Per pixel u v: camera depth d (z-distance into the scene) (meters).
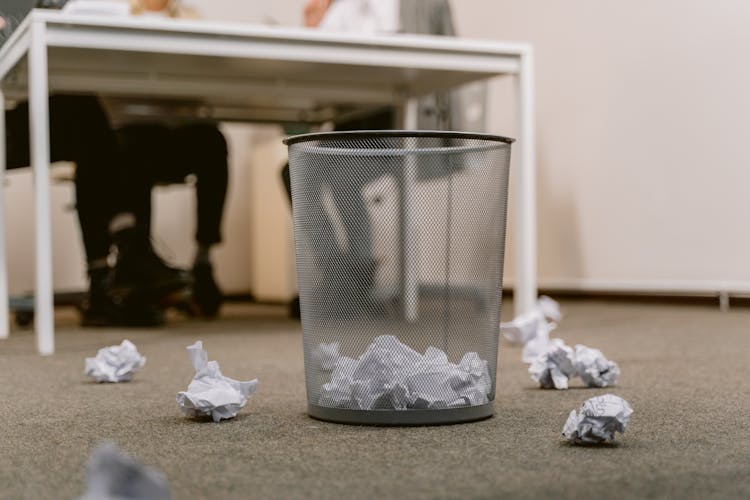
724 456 1.58
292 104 4.62
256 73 3.74
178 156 4.42
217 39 2.92
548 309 3.35
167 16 3.71
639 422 1.80
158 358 2.69
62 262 5.66
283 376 2.35
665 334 3.15
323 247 1.80
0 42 3.51
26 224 5.58
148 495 1.24
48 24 2.79
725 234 4.11
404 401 1.79
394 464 1.56
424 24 3.99
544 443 1.66
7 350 2.94
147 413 1.93
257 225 6.11
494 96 5.70
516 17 5.40
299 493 1.44
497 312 1.85
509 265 5.52
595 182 4.84
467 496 1.42
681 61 4.29
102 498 1.24
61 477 1.53
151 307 3.85
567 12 4.99
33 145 2.80
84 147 3.84
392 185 1.77
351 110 4.71
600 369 2.15
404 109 4.22
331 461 1.58
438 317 1.80
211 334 3.42
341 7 3.83
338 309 1.80
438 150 1.76
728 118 4.07
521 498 1.41
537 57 5.24
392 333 1.80
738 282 4.06
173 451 1.65
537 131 5.27
